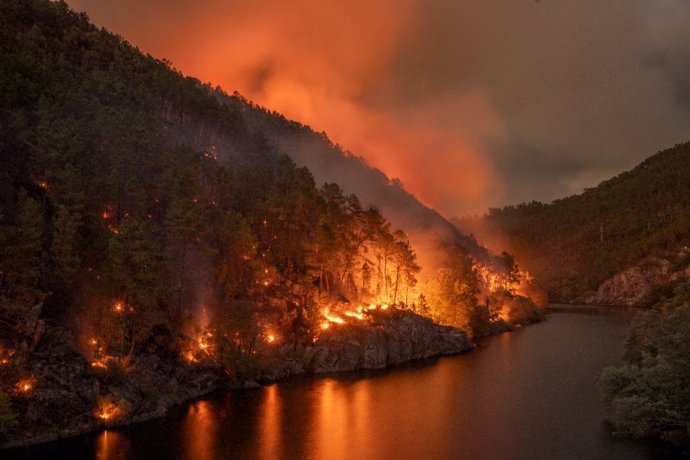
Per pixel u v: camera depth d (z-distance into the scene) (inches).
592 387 3004.4
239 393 2883.9
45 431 2028.8
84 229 2947.8
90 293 2701.8
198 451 1998.0
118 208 3398.1
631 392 2096.5
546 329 5812.0
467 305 5118.1
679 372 1948.8
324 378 3292.3
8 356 2130.9
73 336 2442.2
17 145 3221.0
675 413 1892.2
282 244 4128.9
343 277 4416.8
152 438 2130.9
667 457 1898.4
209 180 4414.4
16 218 2630.4
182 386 2738.7
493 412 2541.8
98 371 2340.1
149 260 2687.0
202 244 3408.0
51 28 6387.8
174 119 6545.3
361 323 3863.2
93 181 3179.1
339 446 2074.3
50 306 2517.2
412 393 2923.2
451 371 3518.7
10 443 1927.9
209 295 3464.6
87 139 3681.1
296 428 2298.2
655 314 2699.3
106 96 5064.0
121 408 2283.5
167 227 3169.3
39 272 2450.8
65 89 4274.1
